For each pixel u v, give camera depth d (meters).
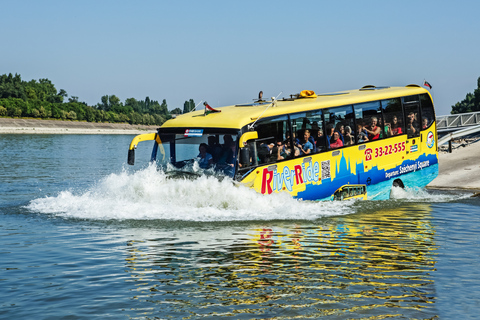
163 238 10.91
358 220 13.13
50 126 190.12
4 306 7.13
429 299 7.33
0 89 197.38
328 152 14.81
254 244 10.45
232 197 12.92
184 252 9.82
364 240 10.95
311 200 14.37
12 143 78.00
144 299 7.34
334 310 6.89
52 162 40.22
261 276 8.36
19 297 7.49
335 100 15.21
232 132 12.88
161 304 7.14
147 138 13.83
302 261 9.24
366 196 15.88
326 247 10.31
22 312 6.91
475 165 23.28
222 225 12.12
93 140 109.19
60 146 72.38
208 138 13.20
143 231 11.53
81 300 7.34
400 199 16.50
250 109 13.92
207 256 9.54
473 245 10.58
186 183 13.25
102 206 13.70
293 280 8.15
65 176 28.22
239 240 10.77
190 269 8.76
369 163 15.94
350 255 9.70
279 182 13.63
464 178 20.94
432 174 18.17
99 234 11.32
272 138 13.59
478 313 6.82
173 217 12.80
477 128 28.28
